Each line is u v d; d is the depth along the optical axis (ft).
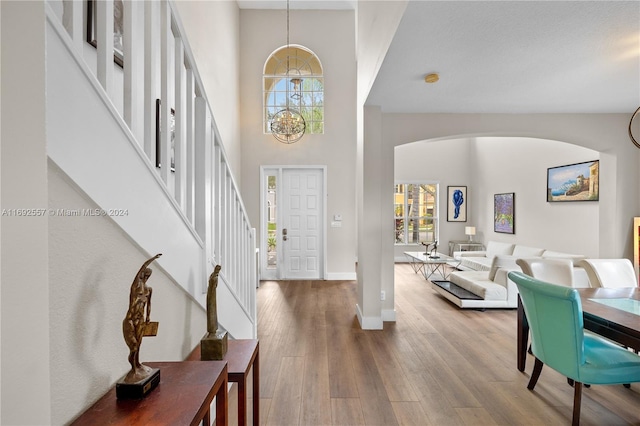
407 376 8.51
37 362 1.84
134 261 3.59
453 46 7.56
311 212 20.57
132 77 3.58
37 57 1.84
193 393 3.15
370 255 12.16
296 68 20.51
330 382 8.19
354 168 20.31
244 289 8.28
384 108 12.55
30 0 1.81
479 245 27.17
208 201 5.50
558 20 6.49
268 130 20.38
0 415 1.66
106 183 3.01
